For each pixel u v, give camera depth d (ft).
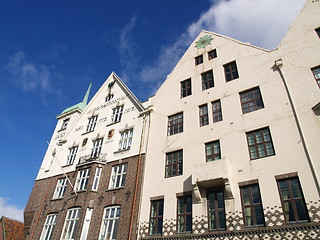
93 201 69.82
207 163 52.60
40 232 75.10
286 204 43.04
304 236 38.58
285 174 45.34
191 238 48.85
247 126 55.26
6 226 82.89
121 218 61.31
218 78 68.23
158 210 57.67
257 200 46.14
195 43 81.66
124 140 78.74
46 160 99.76
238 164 51.47
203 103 66.54
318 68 53.16
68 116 114.73
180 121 68.80
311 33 58.13
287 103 52.42
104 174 74.33
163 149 66.39
